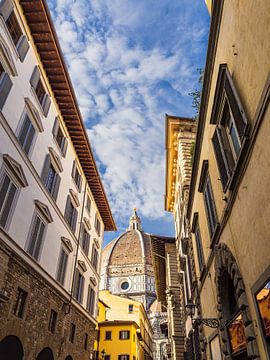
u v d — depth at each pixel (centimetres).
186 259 1814
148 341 7294
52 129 1952
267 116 525
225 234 857
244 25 638
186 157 1888
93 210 2969
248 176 639
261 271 582
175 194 2547
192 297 1580
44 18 1614
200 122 1146
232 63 734
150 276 12481
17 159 1454
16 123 1459
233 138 781
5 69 1390
